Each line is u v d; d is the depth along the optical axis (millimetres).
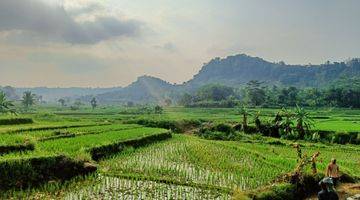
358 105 147500
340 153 51125
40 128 48375
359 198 21609
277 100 163875
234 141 66250
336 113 117062
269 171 29750
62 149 30469
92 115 124188
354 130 67562
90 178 25516
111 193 21844
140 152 39250
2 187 21672
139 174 27422
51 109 184000
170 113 145625
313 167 25484
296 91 173000
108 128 56156
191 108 183500
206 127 81500
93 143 35688
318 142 66438
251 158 37156
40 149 29734
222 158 36344
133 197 21172
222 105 193500
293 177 23391
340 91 153375
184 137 60812
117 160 33469
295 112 77062
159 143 48688
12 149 28406
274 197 20875
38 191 21891
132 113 144000
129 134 47781
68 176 25406
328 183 17453
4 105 113625
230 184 25109
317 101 155250
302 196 22688
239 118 105625
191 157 36312
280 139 72188
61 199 20297
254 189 22344
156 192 22406
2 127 48219
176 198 21234
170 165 31703
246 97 186875
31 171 23531
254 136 73062
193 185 24391
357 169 35062
